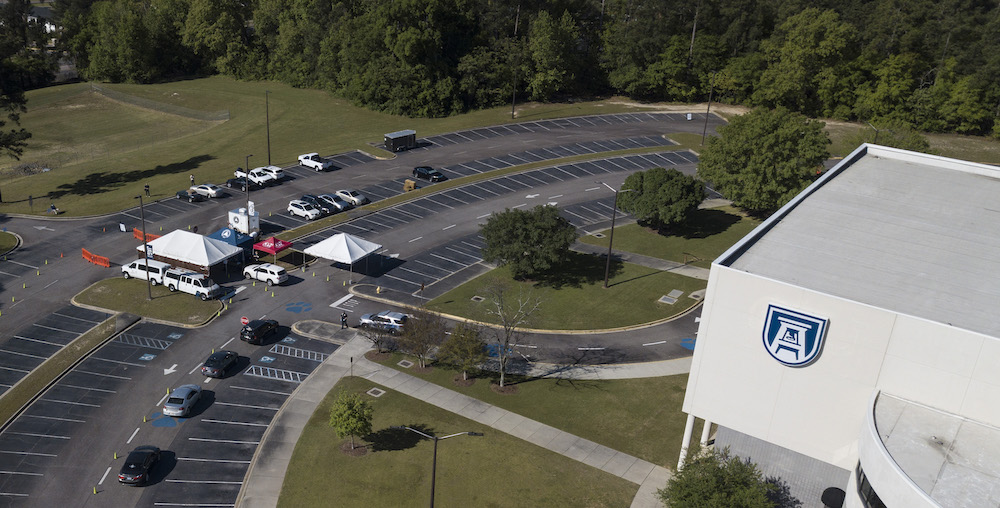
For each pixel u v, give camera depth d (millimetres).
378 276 74000
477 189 97312
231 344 60844
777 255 41781
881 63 133500
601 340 64000
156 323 63562
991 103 130750
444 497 44594
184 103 143750
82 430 49625
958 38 138250
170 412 51094
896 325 33438
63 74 175000
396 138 109500
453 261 78188
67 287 69375
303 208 86312
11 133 94875
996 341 31344
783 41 137375
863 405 35219
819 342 35219
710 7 143375
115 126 132625
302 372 57375
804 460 40156
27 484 44531
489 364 59719
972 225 46875
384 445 49094
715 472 38438
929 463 30531
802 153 82688
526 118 129250
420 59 131625
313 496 44438
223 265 74625
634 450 49656
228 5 164500
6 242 78000
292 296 69312
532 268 71750
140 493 44250
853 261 41406
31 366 56594
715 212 93688
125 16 160500
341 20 146625
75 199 92000
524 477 46562
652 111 137000
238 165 103812
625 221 90625
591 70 148500
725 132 89812
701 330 38969
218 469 46531
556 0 143875
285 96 145000
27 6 171625
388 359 59750
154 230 81562
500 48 136375
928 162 58656
